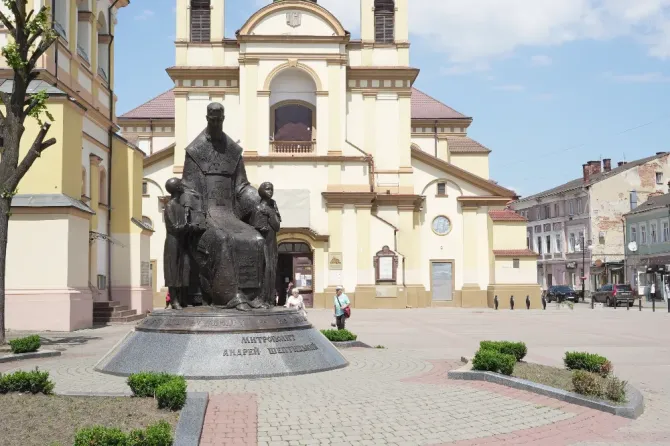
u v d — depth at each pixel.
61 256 24.42
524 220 47.62
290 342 13.22
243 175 15.11
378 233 44.62
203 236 13.94
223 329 12.77
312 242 44.03
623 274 69.81
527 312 41.81
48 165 25.17
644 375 14.91
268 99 45.00
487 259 47.97
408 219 46.62
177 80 46.50
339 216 44.47
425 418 9.72
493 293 46.59
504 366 12.77
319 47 45.41
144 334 13.24
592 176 79.88
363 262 44.34
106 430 7.48
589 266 72.81
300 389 11.43
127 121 54.84
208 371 12.27
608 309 47.66
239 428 9.06
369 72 47.09
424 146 57.19
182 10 47.00
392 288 44.16
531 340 23.08
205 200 14.52
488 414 10.07
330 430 9.05
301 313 14.38
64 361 15.27
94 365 14.12
